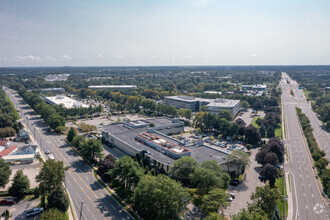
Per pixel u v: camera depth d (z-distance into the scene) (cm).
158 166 15300
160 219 10456
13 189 12469
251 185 14075
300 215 11438
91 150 16875
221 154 16425
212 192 10819
